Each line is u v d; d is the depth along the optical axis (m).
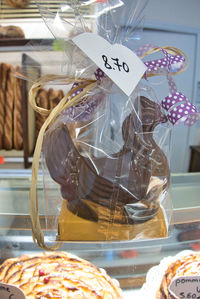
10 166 0.76
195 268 0.28
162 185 0.29
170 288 0.26
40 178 0.41
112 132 0.31
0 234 0.30
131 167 0.27
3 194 0.38
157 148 0.29
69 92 0.28
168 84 0.32
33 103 0.30
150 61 0.30
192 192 0.40
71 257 0.29
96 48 0.25
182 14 0.98
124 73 0.26
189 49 0.98
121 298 0.26
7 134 0.76
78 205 0.26
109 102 0.31
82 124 0.31
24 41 0.70
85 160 0.27
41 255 0.29
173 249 0.30
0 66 0.74
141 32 0.33
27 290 0.25
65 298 0.24
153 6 0.96
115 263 0.29
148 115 0.29
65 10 0.30
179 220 0.33
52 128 0.28
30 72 0.34
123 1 0.31
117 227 0.27
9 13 0.72
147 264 0.29
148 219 0.27
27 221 0.32
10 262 0.28
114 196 0.26
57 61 0.33
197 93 0.96
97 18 0.31
